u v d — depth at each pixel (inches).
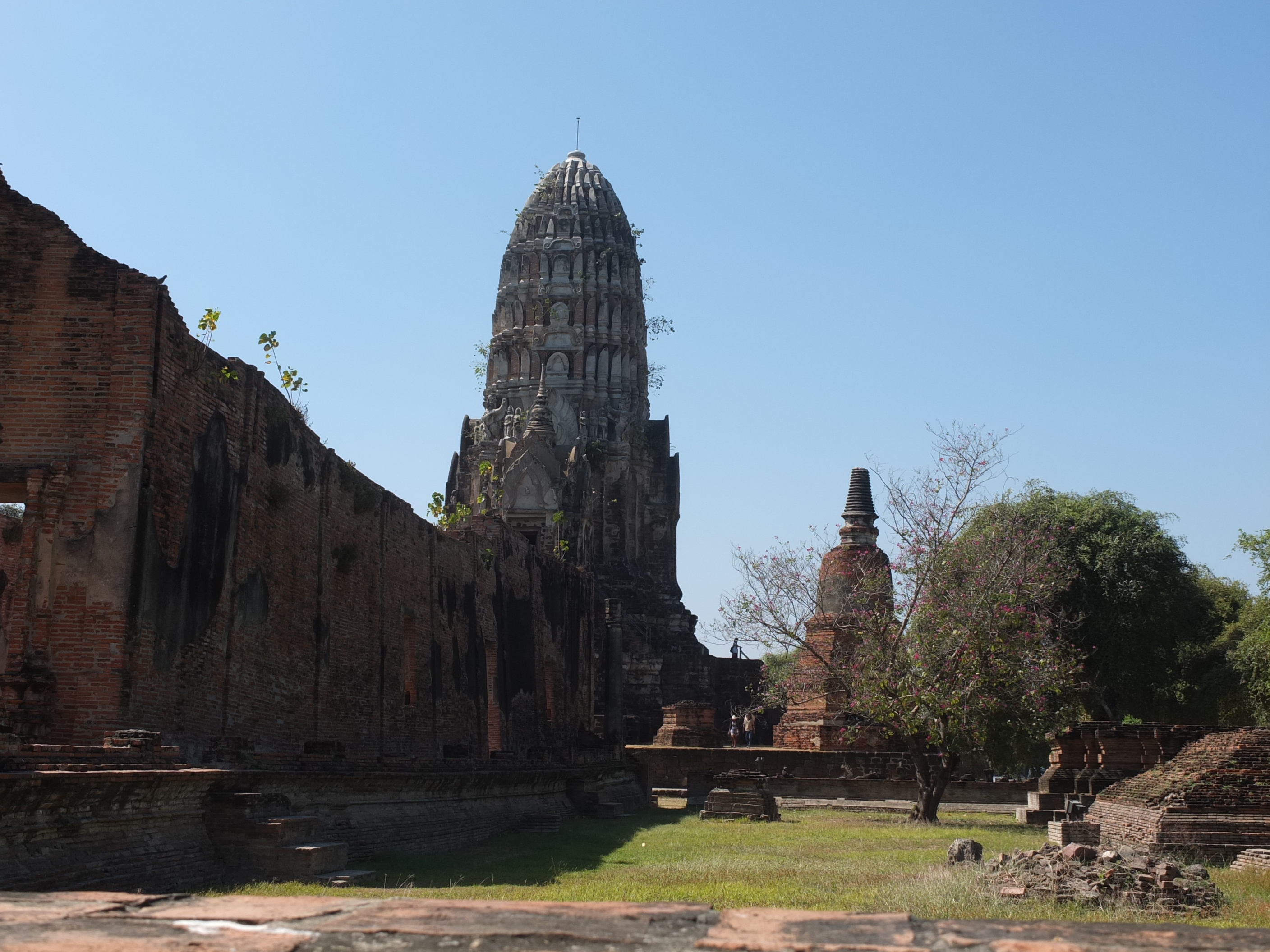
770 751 2282.2
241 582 899.4
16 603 759.1
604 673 2311.8
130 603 760.3
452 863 916.6
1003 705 1630.2
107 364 793.6
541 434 3193.9
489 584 1565.0
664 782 2309.3
